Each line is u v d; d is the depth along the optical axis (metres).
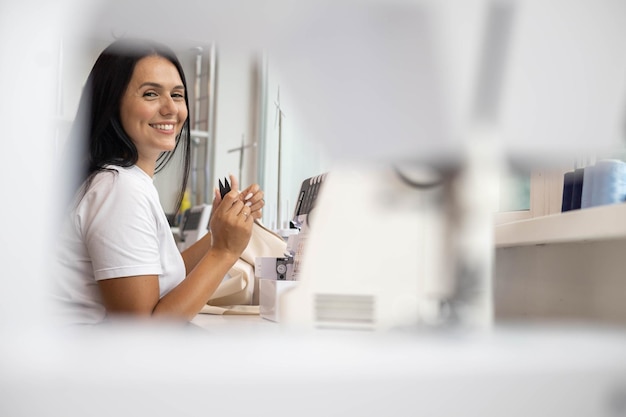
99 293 1.21
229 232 1.26
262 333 0.46
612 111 0.51
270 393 0.38
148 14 0.47
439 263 0.57
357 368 0.40
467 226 0.56
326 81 0.49
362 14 0.47
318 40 0.48
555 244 1.07
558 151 0.52
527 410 0.43
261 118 4.08
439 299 0.58
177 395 0.37
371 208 0.59
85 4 0.41
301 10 0.48
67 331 0.39
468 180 0.55
